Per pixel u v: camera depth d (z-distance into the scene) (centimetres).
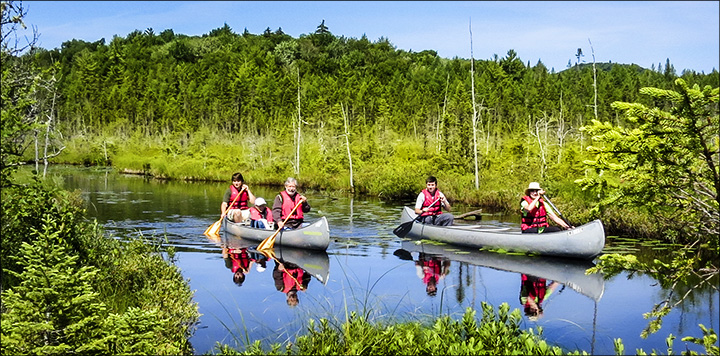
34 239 599
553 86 5134
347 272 898
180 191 2345
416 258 1009
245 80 5984
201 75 6938
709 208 366
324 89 5319
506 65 6619
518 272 891
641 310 667
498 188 1895
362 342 484
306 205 1176
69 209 689
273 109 5241
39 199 588
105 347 412
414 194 2147
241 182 1309
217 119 5144
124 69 7525
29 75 541
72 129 5288
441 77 6250
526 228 1066
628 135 358
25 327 394
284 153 3531
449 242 1141
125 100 5888
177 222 1406
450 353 446
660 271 390
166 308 598
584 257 967
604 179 399
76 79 6981
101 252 745
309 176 2780
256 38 10019
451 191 2006
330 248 1108
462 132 2523
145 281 703
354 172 2698
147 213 1567
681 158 362
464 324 496
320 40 10081
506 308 492
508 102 4919
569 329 595
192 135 4419
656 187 374
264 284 815
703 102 317
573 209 1408
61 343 406
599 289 777
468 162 2472
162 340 493
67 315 417
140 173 3759
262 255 1040
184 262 973
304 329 587
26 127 495
